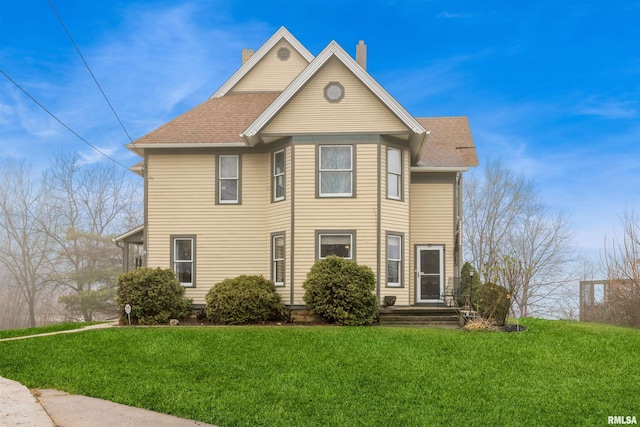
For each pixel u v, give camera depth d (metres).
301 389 10.93
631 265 21.55
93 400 9.97
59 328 20.50
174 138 22.56
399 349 14.23
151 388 10.79
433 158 23.88
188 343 14.95
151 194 22.59
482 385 11.30
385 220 20.64
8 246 42.50
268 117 20.59
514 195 41.38
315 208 20.58
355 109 20.73
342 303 18.72
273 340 15.25
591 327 18.31
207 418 9.17
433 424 9.09
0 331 19.97
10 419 8.55
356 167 20.61
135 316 20.12
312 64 20.58
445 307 21.03
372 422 9.16
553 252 39.81
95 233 44.34
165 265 22.33
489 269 19.09
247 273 22.03
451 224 23.31
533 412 9.73
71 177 44.53
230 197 22.52
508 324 18.47
